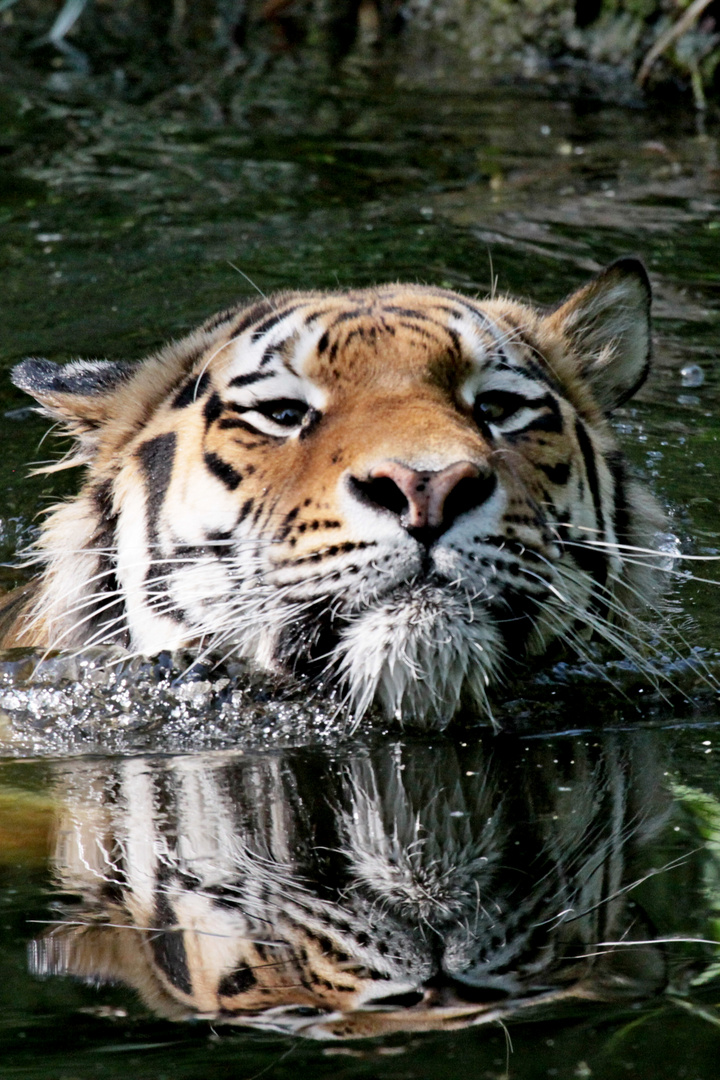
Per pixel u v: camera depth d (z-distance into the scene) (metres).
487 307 9.59
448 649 7.77
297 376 8.38
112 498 9.16
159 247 17.44
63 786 7.66
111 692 8.69
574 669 8.89
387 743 8.18
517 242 17.02
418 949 5.71
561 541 8.25
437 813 7.13
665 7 23.31
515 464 8.26
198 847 6.77
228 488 8.30
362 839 6.84
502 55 25.77
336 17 28.94
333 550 7.67
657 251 16.73
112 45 28.11
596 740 8.15
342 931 5.88
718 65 22.11
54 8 31.12
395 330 8.49
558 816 7.04
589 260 16.38
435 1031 5.10
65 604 9.30
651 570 9.62
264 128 22.11
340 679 8.32
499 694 8.62
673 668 9.10
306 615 7.99
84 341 14.85
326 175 19.78
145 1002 5.33
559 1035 5.05
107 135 21.94
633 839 6.69
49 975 5.54
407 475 7.36
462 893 6.21
